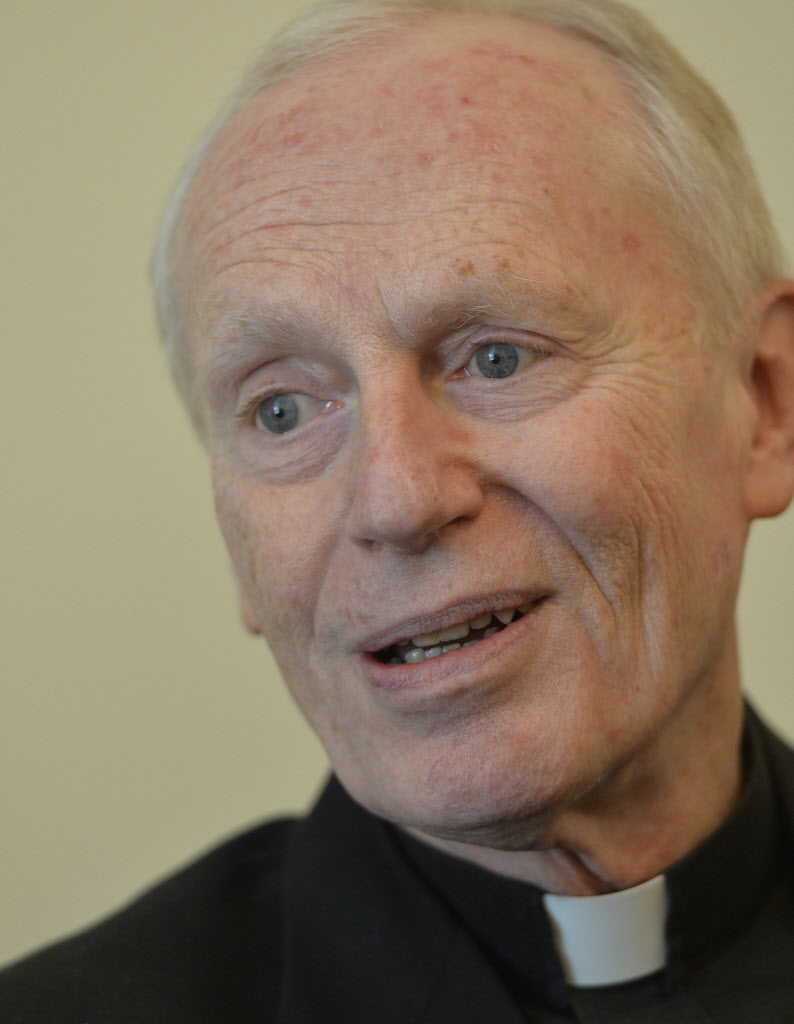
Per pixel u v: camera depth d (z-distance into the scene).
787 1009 1.32
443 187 1.22
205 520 2.57
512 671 1.21
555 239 1.22
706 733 1.40
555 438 1.21
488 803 1.20
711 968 1.36
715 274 1.35
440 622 1.21
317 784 2.56
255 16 2.54
